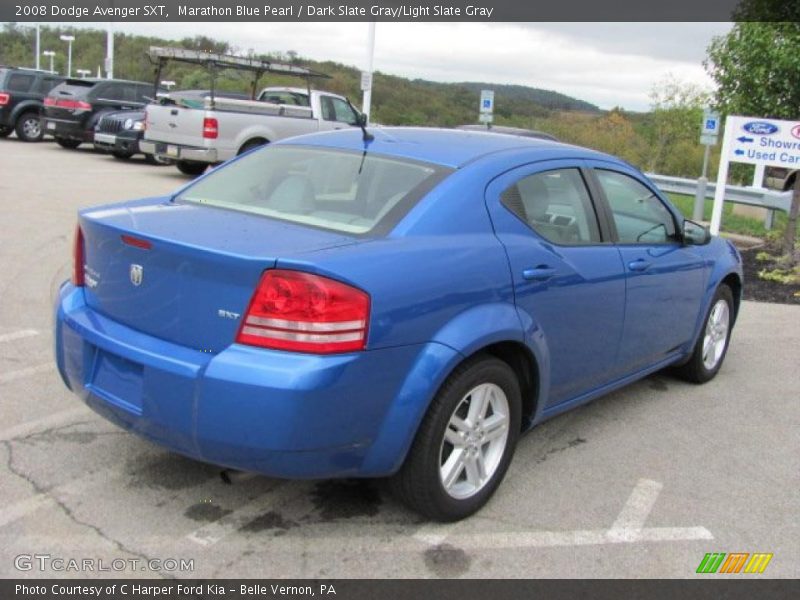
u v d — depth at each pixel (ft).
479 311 11.50
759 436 16.10
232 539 11.15
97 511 11.67
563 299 13.15
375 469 10.73
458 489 11.91
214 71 52.31
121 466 13.04
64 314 12.03
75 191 43.37
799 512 12.94
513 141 14.57
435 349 10.82
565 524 12.09
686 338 17.80
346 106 58.44
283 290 9.84
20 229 32.22
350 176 12.80
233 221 11.89
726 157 36.32
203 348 10.37
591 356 14.37
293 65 56.34
